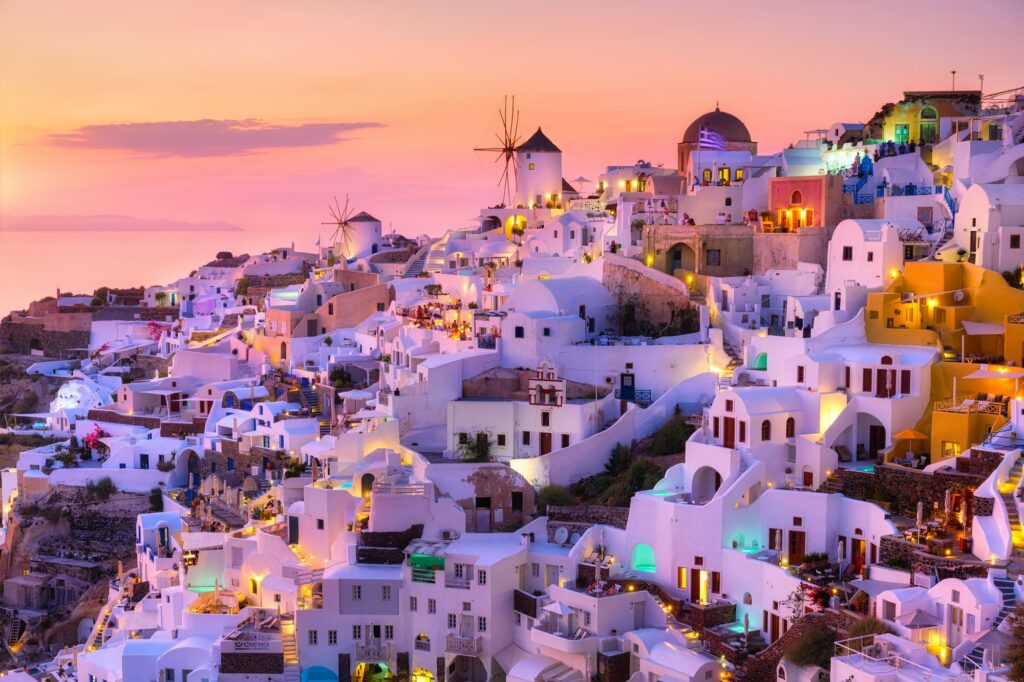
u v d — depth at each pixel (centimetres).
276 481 12050
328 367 13875
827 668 7500
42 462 14075
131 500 13288
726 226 12262
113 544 13075
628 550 9306
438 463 10388
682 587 8944
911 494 8438
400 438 11188
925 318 9831
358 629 9562
